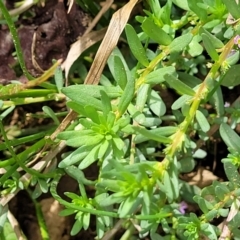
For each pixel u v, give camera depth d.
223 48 0.12
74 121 0.14
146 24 0.12
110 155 0.12
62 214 0.13
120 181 0.10
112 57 0.14
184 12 0.15
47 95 0.14
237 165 0.12
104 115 0.11
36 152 0.14
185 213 0.15
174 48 0.12
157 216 0.12
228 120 0.14
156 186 0.12
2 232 0.15
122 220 0.14
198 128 0.13
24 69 0.14
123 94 0.11
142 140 0.13
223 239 0.12
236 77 0.13
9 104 0.14
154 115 0.15
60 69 0.14
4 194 0.14
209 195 0.13
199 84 0.13
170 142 0.11
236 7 0.12
